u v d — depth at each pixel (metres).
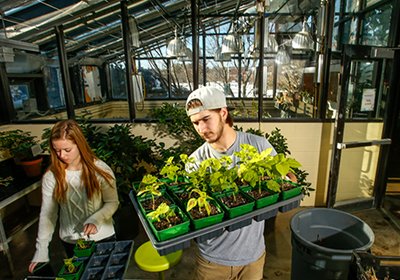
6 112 2.94
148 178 1.13
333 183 2.67
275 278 2.04
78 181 1.35
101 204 1.42
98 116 4.93
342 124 2.50
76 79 4.55
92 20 3.09
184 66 5.45
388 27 2.62
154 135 2.94
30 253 2.41
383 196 2.96
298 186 1.14
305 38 2.83
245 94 4.93
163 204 0.96
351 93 2.71
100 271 1.14
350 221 1.54
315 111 2.99
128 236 2.51
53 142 1.25
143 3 3.09
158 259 1.34
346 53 2.33
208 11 4.25
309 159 2.92
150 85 5.55
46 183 1.33
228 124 1.14
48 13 2.39
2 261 2.31
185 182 1.24
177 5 3.55
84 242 1.26
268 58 4.02
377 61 2.68
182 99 5.35
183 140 2.92
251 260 1.10
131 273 2.13
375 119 2.79
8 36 2.56
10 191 2.08
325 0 2.65
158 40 5.04
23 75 3.20
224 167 1.07
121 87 5.71
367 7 2.83
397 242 2.43
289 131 2.86
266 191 1.13
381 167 2.89
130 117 2.92
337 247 1.59
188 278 2.06
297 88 3.63
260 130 2.83
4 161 2.35
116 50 5.11
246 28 3.49
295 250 1.46
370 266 1.04
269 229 2.62
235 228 0.99
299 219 1.58
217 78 5.21
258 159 1.03
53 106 3.84
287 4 3.43
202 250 1.13
